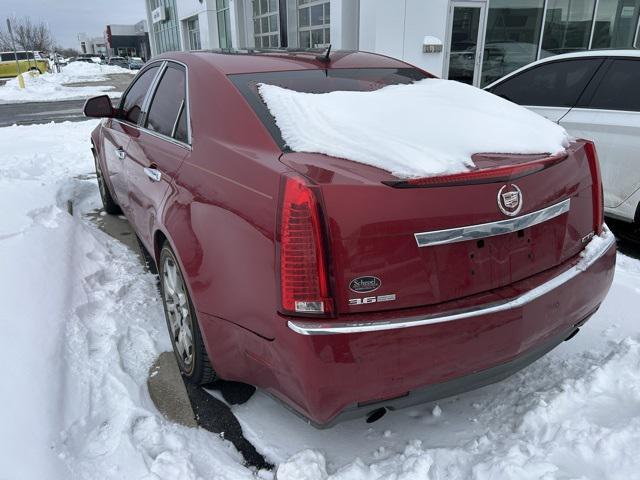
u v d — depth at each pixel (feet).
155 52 88.99
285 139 7.14
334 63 9.92
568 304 7.20
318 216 5.72
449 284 6.19
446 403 8.21
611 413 7.45
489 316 6.26
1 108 57.88
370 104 7.95
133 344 9.82
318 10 38.14
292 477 6.66
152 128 10.70
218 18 56.75
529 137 7.36
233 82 8.47
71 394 8.12
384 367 5.96
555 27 34.12
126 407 7.99
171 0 73.20
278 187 6.11
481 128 7.35
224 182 7.09
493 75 34.04
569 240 7.39
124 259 13.53
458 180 6.04
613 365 8.30
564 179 7.12
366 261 5.82
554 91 15.46
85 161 25.68
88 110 12.93
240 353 6.95
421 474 6.59
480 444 7.19
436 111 7.86
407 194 5.86
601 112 14.03
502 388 8.46
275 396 6.72
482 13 31.96
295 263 5.82
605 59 14.29
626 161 13.47
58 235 13.33
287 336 5.93
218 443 7.57
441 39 31.04
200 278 7.32
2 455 6.63
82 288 11.37
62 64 167.12
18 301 9.92
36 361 8.39
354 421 7.91
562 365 8.84
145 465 6.90
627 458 6.48
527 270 6.84
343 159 6.46
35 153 27.20
